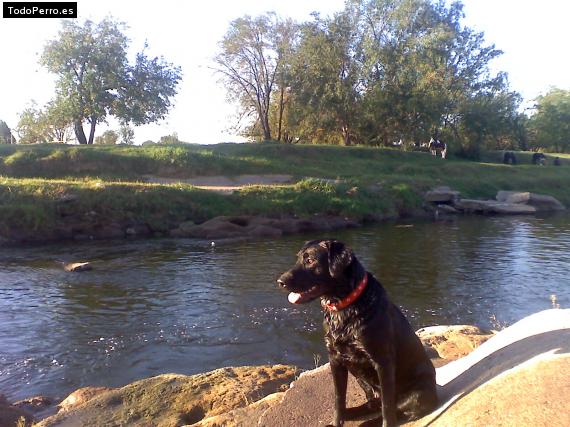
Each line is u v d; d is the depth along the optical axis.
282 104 59.19
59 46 51.31
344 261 3.65
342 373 4.03
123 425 5.61
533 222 32.47
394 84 53.25
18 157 34.84
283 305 13.50
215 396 5.98
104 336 11.30
